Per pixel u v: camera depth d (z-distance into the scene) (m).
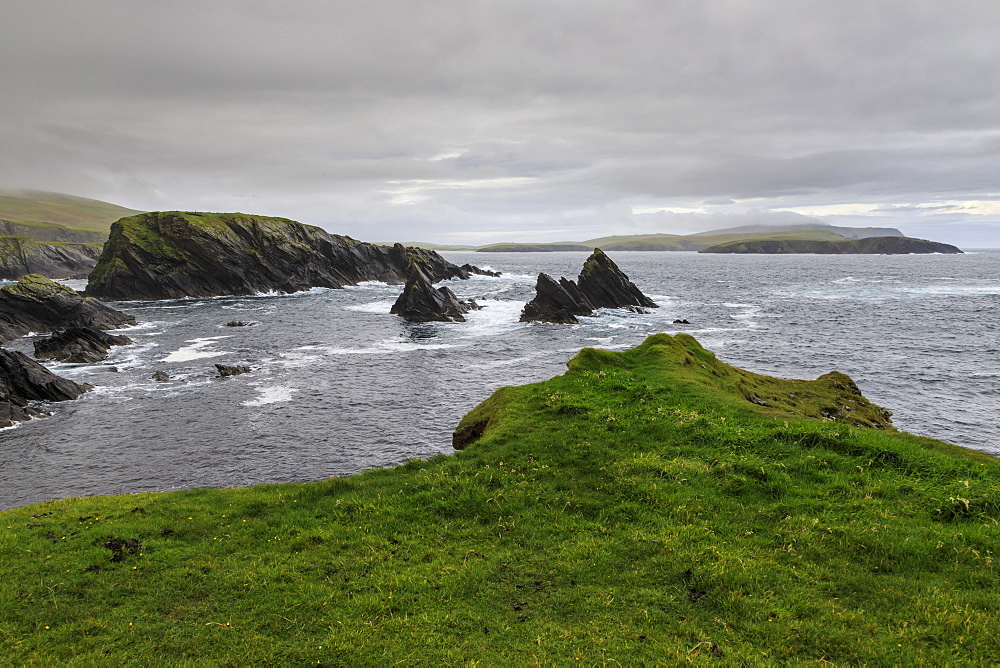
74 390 45.97
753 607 9.97
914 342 66.50
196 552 12.91
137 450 34.66
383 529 13.69
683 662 8.66
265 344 68.00
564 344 67.38
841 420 25.38
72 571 11.94
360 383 49.56
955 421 38.47
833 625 9.41
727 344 66.06
